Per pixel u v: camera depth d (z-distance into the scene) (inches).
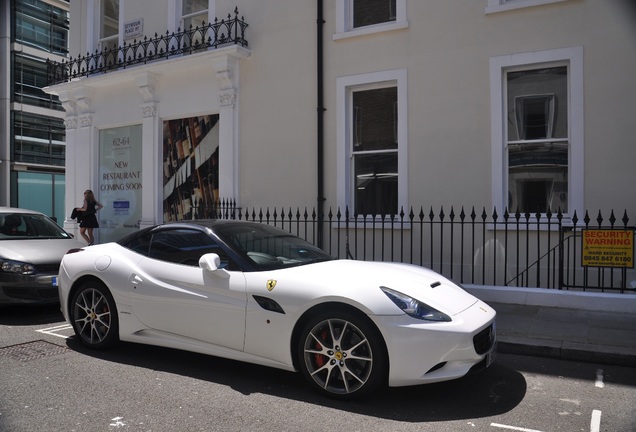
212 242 195.0
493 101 321.7
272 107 397.7
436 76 338.3
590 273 299.4
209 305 181.6
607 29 295.0
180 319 188.5
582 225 299.0
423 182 341.7
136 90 466.3
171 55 441.7
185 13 454.3
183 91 438.6
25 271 266.4
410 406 158.4
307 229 382.3
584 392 174.2
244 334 174.6
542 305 285.6
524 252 316.5
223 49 397.4
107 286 207.9
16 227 318.3
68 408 156.3
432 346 151.6
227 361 203.6
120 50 464.4
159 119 454.0
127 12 478.0
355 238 341.4
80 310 219.3
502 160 321.1
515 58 316.2
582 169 299.9
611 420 150.7
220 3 423.8
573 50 301.9
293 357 167.8
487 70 323.9
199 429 141.6
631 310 267.6
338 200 370.6
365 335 155.1
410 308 156.1
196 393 169.2
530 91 320.8
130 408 156.4
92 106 497.0
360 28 364.8
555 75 315.0
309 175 382.6
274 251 199.3
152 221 452.8
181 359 205.9
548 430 143.1
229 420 147.6
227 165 412.5
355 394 157.0
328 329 163.0
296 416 150.3
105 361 203.2
